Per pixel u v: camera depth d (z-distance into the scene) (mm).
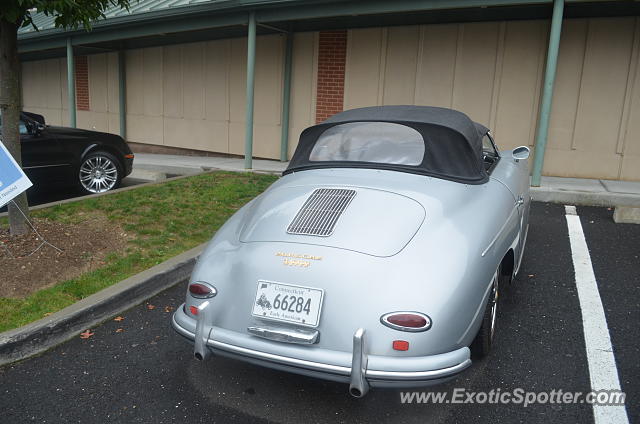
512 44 8727
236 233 3141
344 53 10156
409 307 2465
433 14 9211
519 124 8875
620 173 8359
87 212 6367
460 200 3176
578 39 8305
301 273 2635
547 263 4922
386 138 3627
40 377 3176
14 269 4445
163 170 10570
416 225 2842
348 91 10227
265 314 2633
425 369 2410
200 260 3004
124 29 11422
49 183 7668
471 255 2750
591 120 8422
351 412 2830
